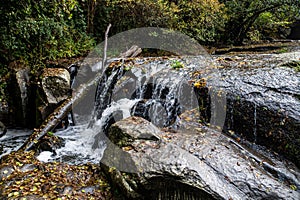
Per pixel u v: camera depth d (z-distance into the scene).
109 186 3.01
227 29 9.89
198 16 8.24
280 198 2.57
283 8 9.46
